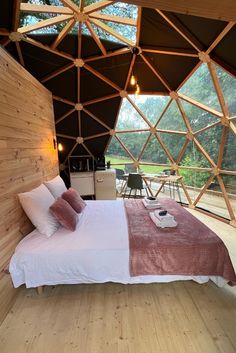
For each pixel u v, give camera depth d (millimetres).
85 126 5535
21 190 2561
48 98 3801
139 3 878
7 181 2215
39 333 1798
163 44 3490
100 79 4531
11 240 2256
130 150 6141
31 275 2094
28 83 2904
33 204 2455
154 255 2113
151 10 2846
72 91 4781
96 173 5668
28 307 2086
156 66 4016
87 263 2098
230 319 1908
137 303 2113
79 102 5008
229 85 3590
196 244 2158
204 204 4859
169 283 2391
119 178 6582
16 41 3443
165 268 2121
